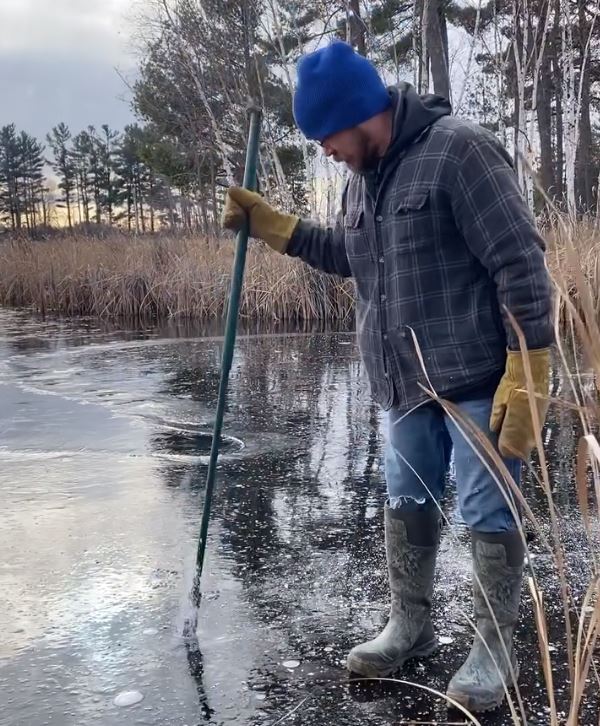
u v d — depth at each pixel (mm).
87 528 3510
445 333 2139
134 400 6375
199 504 3838
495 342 2125
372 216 2227
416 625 2367
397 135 2107
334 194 12625
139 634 2568
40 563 3131
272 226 2557
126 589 2898
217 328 11961
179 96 20734
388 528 2379
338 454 4742
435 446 2287
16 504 3828
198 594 2740
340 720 2100
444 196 2062
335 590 2885
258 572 3045
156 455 4738
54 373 7812
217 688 2258
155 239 16328
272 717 2117
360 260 2311
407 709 2150
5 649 2484
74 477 4281
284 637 2545
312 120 2135
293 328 11797
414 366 2201
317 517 3648
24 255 18500
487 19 13977
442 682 2281
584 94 17344
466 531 3445
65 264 16328
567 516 3570
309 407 6059
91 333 11625
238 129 16953
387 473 2381
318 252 2549
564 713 2111
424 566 2354
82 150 74938
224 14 14414
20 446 4945
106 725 2086
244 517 3656
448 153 2043
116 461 4602
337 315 12734
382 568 3074
